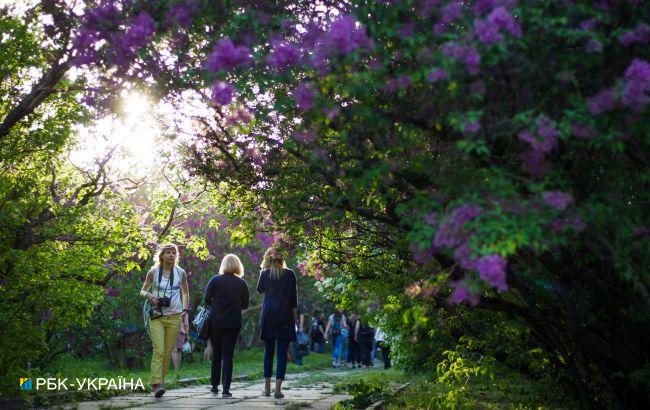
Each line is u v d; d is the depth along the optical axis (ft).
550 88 13.50
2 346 26.63
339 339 71.41
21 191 27.78
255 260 74.49
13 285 27.30
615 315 19.93
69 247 29.96
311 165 17.30
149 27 14.97
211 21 16.44
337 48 12.86
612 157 15.10
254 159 19.99
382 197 16.83
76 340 48.60
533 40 13.23
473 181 13.34
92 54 16.69
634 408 20.98
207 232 66.08
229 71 15.71
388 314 28.78
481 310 24.13
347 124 14.84
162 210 37.29
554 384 26.61
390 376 44.50
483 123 12.91
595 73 13.61
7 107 27.55
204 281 69.31
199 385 40.37
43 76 26.61
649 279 15.11
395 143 14.62
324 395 33.78
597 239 14.53
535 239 11.70
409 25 13.35
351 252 27.43
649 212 15.28
